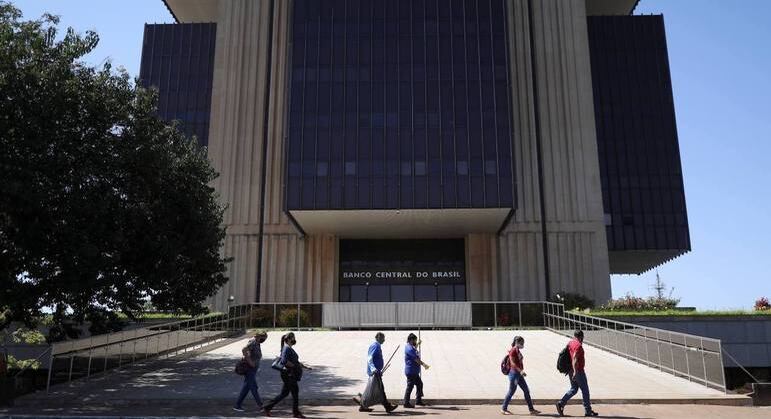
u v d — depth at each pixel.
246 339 26.78
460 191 38.62
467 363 19.80
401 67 40.84
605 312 27.14
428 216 40.16
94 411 12.78
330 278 43.97
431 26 41.53
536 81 45.66
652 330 18.86
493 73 40.47
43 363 15.41
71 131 15.32
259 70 46.38
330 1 42.16
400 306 31.92
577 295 39.81
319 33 41.53
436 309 31.86
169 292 20.17
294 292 43.19
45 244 15.11
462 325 31.67
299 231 43.62
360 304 31.97
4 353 16.86
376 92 40.44
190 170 20.03
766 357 25.30
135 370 18.52
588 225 43.34
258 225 43.88
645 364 19.38
